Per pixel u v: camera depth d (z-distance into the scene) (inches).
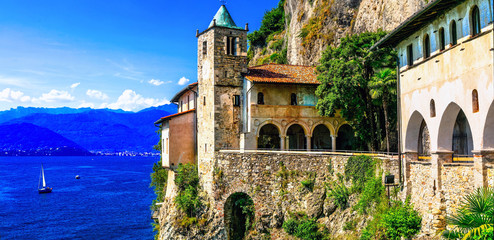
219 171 1739.7
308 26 2763.3
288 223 1546.5
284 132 1827.0
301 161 1608.0
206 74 1887.3
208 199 1775.3
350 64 1643.7
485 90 833.5
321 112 1737.2
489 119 831.1
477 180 875.4
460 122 1275.8
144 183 5497.1
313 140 2025.1
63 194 4367.6
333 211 1494.8
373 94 1582.2
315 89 1878.7
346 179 1475.1
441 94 1004.6
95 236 2495.1
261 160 1665.8
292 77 1877.5
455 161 1053.2
